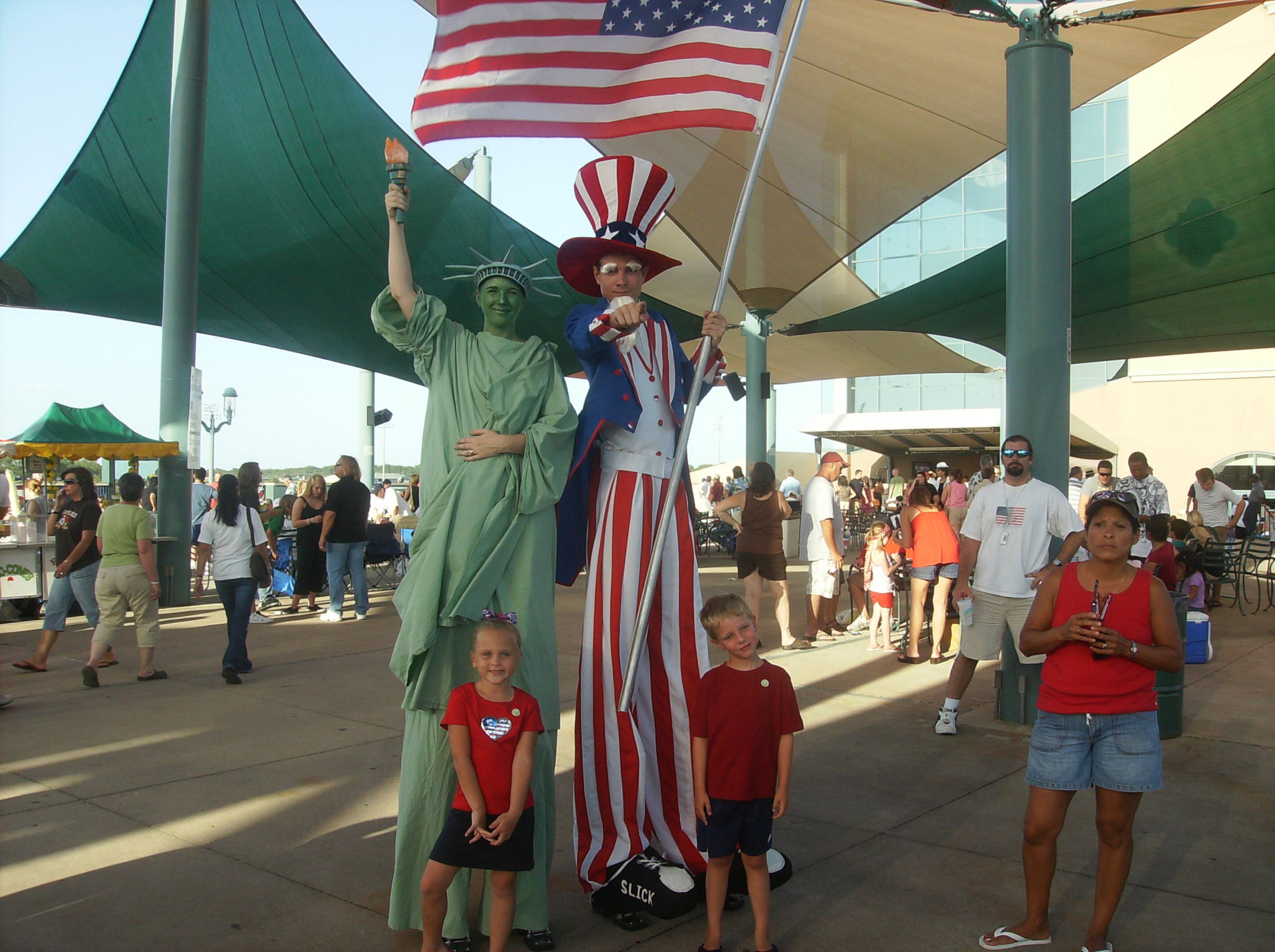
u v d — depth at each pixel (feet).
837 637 30.14
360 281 36.40
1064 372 18.99
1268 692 22.25
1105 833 9.60
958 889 11.30
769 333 45.62
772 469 27.71
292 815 13.70
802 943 9.96
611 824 10.89
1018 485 18.29
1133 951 9.75
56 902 10.79
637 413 11.00
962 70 24.77
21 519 36.47
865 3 22.09
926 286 35.60
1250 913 10.62
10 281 34.91
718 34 11.90
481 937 10.18
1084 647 9.68
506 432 10.29
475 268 11.05
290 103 29.71
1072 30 23.25
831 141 29.04
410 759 10.08
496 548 10.04
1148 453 83.10
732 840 9.67
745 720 9.65
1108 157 84.07
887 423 94.53
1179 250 31.63
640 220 11.42
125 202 34.35
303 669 24.73
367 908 10.70
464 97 12.10
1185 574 31.32
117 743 17.56
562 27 12.12
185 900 10.87
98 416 42.24
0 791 14.75
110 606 22.77
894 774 15.88
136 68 31.76
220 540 23.30
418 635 9.68
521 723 9.42
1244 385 80.28
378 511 48.88
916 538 25.75
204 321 39.99
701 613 9.99
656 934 10.28
